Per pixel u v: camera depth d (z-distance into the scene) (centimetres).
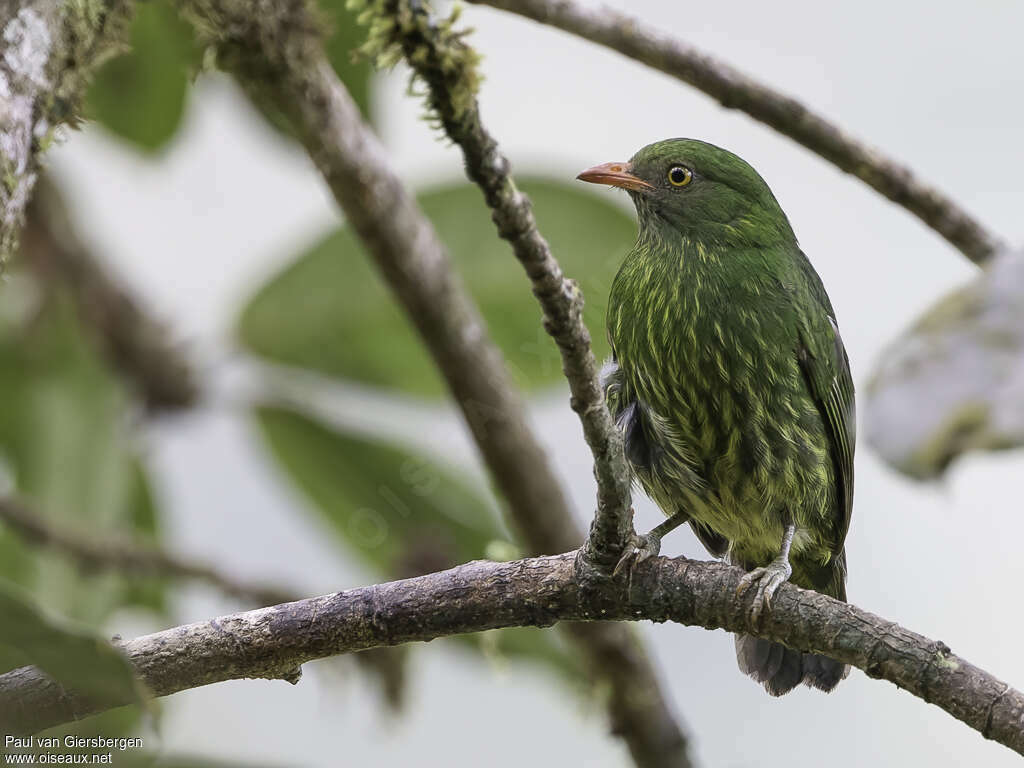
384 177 935
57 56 638
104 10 682
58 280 1131
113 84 1059
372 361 1117
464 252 1087
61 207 1141
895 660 650
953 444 372
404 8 552
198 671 653
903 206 898
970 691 638
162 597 1110
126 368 1155
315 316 1100
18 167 607
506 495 1064
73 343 1102
